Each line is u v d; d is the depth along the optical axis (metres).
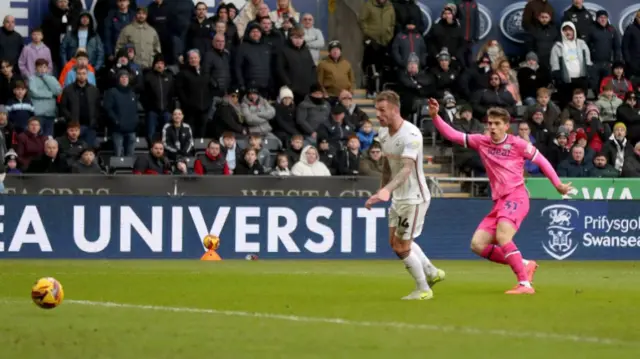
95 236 70.56
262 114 83.00
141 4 94.12
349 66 87.88
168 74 81.94
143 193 71.81
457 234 74.56
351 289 45.09
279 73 86.44
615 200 75.94
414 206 39.97
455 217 74.56
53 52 87.88
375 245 72.88
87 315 34.72
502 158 44.81
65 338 29.31
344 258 72.56
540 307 37.69
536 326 32.34
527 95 94.06
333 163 78.50
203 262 67.38
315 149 76.62
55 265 62.84
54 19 87.44
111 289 44.59
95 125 80.00
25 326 31.81
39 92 80.12
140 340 29.00
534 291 43.75
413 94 89.62
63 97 79.00
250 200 71.81
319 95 83.25
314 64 87.56
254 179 72.75
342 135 81.00
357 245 72.69
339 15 98.69
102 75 86.75
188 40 87.88
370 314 35.28
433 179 76.44
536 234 75.31
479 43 102.00
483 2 102.00
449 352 27.06
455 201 74.50
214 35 87.06
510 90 90.44
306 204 72.19
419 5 101.12
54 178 71.12
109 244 70.62
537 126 85.19
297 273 55.88
